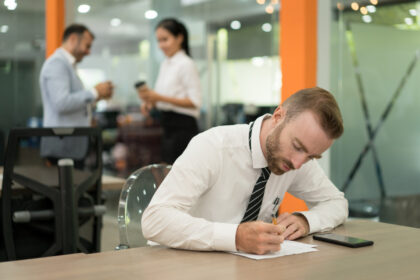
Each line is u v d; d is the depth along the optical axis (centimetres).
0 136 656
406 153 408
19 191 250
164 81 459
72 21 641
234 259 128
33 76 647
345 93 387
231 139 159
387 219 403
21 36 645
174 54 450
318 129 133
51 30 619
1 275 111
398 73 402
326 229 164
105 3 673
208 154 156
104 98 404
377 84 397
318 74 375
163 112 457
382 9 391
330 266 121
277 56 511
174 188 149
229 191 161
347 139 392
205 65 609
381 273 115
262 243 131
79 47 386
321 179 182
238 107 563
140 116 705
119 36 700
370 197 403
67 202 243
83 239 269
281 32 386
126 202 172
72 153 349
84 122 393
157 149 686
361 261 126
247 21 547
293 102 139
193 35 627
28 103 649
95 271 115
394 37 397
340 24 379
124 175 712
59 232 242
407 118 408
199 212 163
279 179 167
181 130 452
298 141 135
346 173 396
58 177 255
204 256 131
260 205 160
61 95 371
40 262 122
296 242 148
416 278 112
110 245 360
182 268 119
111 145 722
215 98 596
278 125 140
